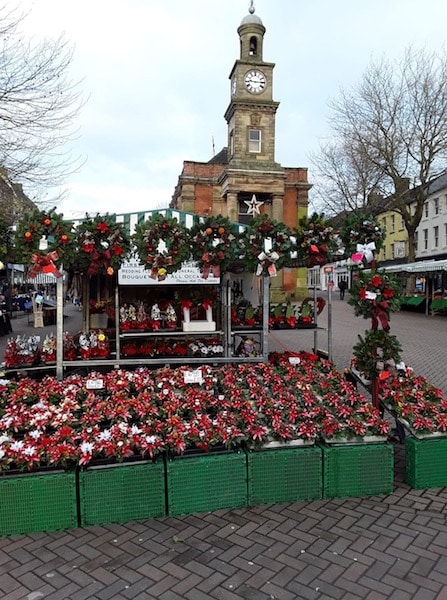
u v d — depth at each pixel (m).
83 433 3.67
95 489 3.48
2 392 4.43
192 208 30.42
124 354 6.37
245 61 27.94
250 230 5.17
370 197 26.02
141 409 4.07
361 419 4.13
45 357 5.98
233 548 3.19
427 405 4.36
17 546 3.24
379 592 2.74
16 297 24.30
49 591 2.77
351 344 12.56
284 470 3.80
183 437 3.70
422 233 37.38
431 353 10.98
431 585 2.80
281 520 3.55
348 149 25.58
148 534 3.37
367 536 3.32
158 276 4.98
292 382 4.93
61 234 4.71
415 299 23.05
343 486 3.89
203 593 2.74
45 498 3.40
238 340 9.27
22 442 3.54
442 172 24.05
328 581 2.84
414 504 3.80
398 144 23.61
